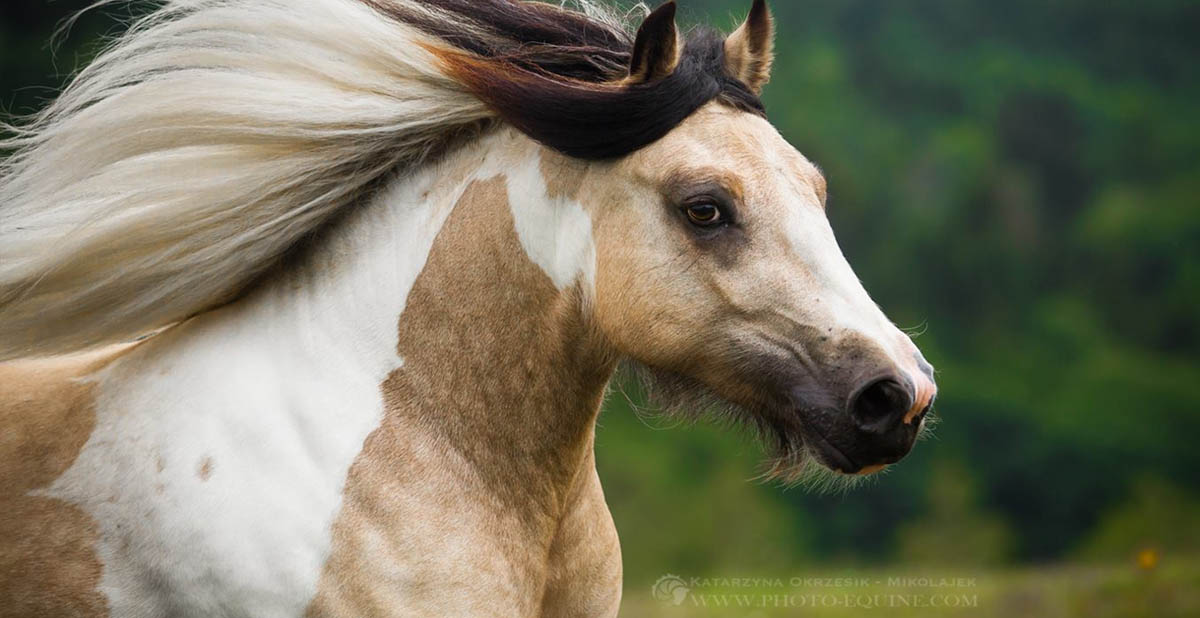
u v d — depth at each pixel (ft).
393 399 17.58
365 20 18.22
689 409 17.92
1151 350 216.74
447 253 17.98
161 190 17.80
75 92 18.60
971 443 186.70
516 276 17.84
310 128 17.90
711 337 17.10
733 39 18.38
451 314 17.85
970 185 224.33
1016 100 256.93
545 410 18.03
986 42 272.72
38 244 17.92
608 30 18.74
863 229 211.61
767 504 129.49
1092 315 220.02
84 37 97.60
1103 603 44.78
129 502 17.12
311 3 18.25
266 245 18.07
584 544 18.88
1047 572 56.13
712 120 17.28
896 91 247.70
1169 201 237.66
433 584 16.74
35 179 18.30
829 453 16.70
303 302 18.15
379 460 17.12
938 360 195.52
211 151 17.89
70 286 18.07
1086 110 257.75
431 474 17.31
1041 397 194.08
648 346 17.39
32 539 17.33
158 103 17.92
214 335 18.15
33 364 19.51
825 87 222.89
